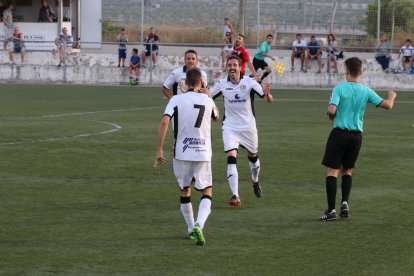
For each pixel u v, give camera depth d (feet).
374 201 66.23
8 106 150.51
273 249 50.34
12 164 83.20
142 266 46.03
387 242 52.31
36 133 108.78
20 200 65.26
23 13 228.43
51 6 229.04
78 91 189.78
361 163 86.02
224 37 214.90
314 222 58.39
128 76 210.79
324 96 181.27
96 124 121.08
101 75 211.82
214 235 53.98
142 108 149.38
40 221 57.62
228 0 224.12
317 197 67.92
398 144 101.50
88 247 50.24
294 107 154.51
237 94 66.28
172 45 213.05
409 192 70.23
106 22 229.66
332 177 58.70
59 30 224.74
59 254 48.42
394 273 44.98
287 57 210.18
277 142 101.81
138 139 103.86
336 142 58.18
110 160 86.33
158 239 52.70
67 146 96.48
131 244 51.19
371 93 58.23
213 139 105.19
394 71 206.39
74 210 61.62
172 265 46.32
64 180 74.64
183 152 52.06
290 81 207.51
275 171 80.84
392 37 214.48
